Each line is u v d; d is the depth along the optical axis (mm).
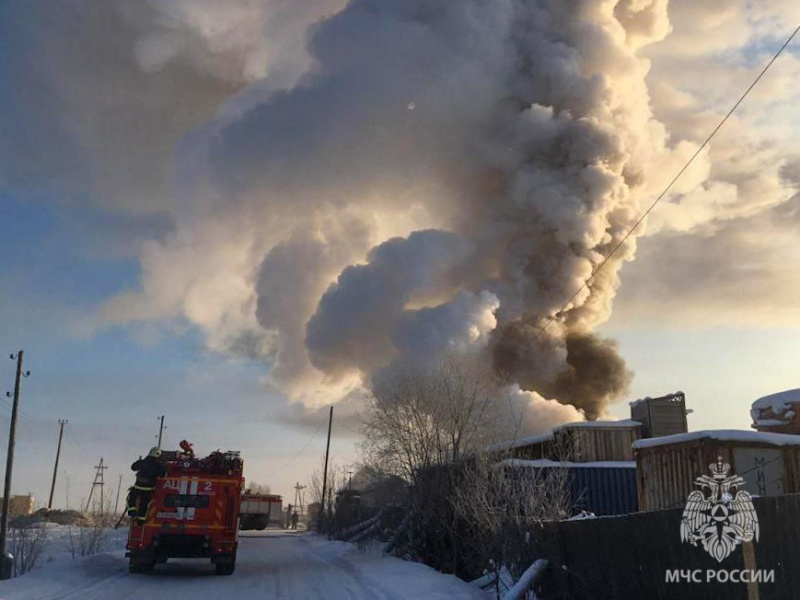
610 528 9758
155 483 16531
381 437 19547
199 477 16750
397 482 20078
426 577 14547
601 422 22594
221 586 14297
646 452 15484
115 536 27625
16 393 22031
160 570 17125
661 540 8562
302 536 38156
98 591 12992
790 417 17000
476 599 12320
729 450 13766
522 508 13062
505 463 14711
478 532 14078
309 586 14391
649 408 23000
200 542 16234
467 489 14555
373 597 12688
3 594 11727
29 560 16938
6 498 20484
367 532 23531
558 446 19797
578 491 20297
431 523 17781
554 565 11516
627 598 9242
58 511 44750
